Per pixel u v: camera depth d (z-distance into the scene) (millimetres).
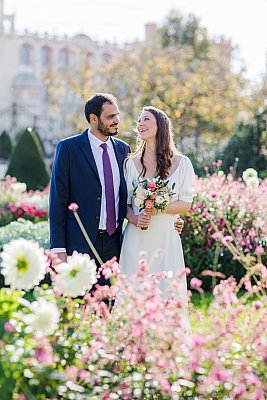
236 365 3879
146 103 32281
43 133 57781
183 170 5699
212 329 4039
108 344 4004
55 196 5633
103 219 5609
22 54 70125
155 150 5672
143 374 3934
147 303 4004
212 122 32656
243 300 4246
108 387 3822
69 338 4043
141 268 4227
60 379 3695
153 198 5465
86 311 4219
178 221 5773
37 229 10375
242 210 9398
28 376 3598
